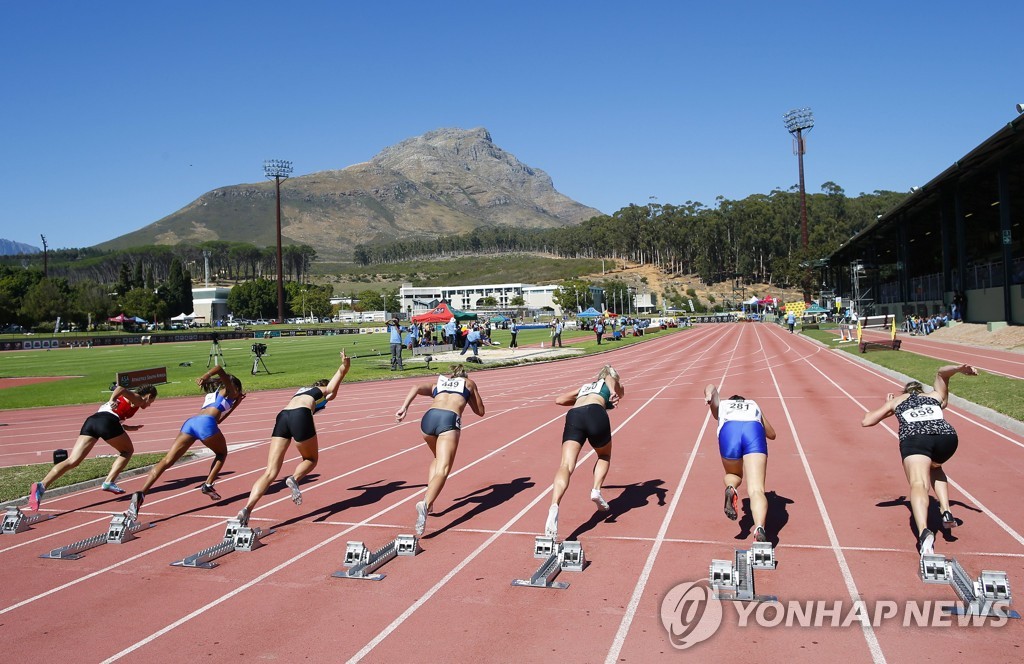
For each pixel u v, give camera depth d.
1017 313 37.19
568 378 25.97
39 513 8.87
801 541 6.74
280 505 9.02
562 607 5.49
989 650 4.62
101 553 7.36
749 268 184.50
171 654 4.97
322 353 44.19
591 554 6.66
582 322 82.56
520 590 5.86
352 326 107.00
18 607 5.92
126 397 9.97
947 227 48.91
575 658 4.68
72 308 95.94
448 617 5.39
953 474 8.98
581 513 8.02
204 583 6.35
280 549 7.24
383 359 36.16
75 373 33.81
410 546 6.85
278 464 8.04
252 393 23.31
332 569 6.58
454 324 41.06
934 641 4.76
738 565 6.04
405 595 5.87
